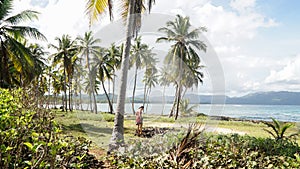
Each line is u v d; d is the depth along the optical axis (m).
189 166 4.77
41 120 3.26
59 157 2.88
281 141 7.62
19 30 13.92
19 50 13.91
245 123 17.97
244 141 7.07
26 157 2.60
